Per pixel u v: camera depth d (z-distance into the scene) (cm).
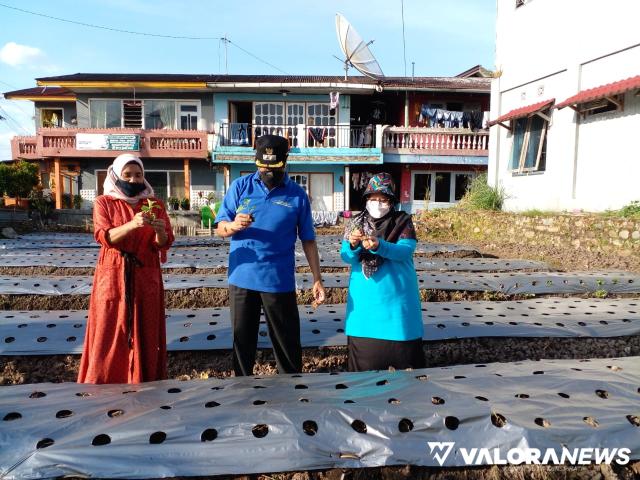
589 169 1157
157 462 226
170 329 505
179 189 2153
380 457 238
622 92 995
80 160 2091
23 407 265
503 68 1478
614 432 250
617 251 975
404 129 2094
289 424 247
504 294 717
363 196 363
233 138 2092
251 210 350
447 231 1555
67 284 718
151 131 2028
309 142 2122
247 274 348
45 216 1875
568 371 322
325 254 1075
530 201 1366
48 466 221
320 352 484
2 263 933
